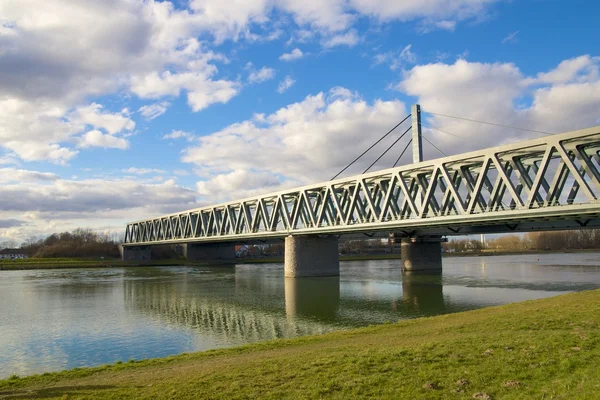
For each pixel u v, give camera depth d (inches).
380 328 939.3
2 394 561.3
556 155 1638.8
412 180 2313.0
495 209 1740.9
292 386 484.7
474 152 1782.7
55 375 679.7
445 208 2075.5
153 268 4635.8
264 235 3122.5
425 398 419.2
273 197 3161.9
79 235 7790.4
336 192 2755.9
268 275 3395.7
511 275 2800.2
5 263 5128.0
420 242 3240.7
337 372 521.3
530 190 1601.9
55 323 1465.3
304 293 2121.1
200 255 5521.7
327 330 1259.2
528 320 781.9
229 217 3750.0
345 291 2155.5
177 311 1680.6
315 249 2950.3
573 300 1019.9
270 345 829.8
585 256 5378.9
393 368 514.3
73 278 3344.0
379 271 3474.4
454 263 4478.3
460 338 656.4
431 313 1497.3
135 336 1239.5
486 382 446.0
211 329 1316.4
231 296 2087.8
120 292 2337.6
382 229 2352.4
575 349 524.1
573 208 1481.3
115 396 503.5
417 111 2694.4
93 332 1307.8
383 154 2844.5
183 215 4795.8
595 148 1504.7
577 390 389.7
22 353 1075.9
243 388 493.0
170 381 553.6
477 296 1868.8
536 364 483.2
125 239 6535.4
